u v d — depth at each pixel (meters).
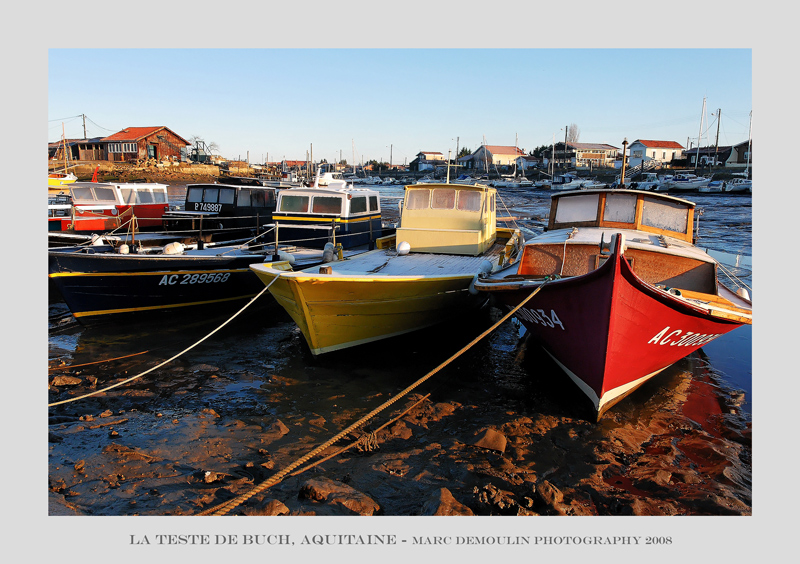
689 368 9.13
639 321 6.48
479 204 11.45
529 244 8.69
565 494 5.39
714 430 6.85
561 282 6.62
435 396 7.83
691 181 56.19
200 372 8.69
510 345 10.38
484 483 5.56
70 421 6.89
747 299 8.44
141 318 11.34
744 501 5.27
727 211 35.53
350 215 13.38
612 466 5.91
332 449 6.23
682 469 5.86
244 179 19.61
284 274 8.05
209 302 12.10
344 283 8.08
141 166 61.84
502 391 8.04
